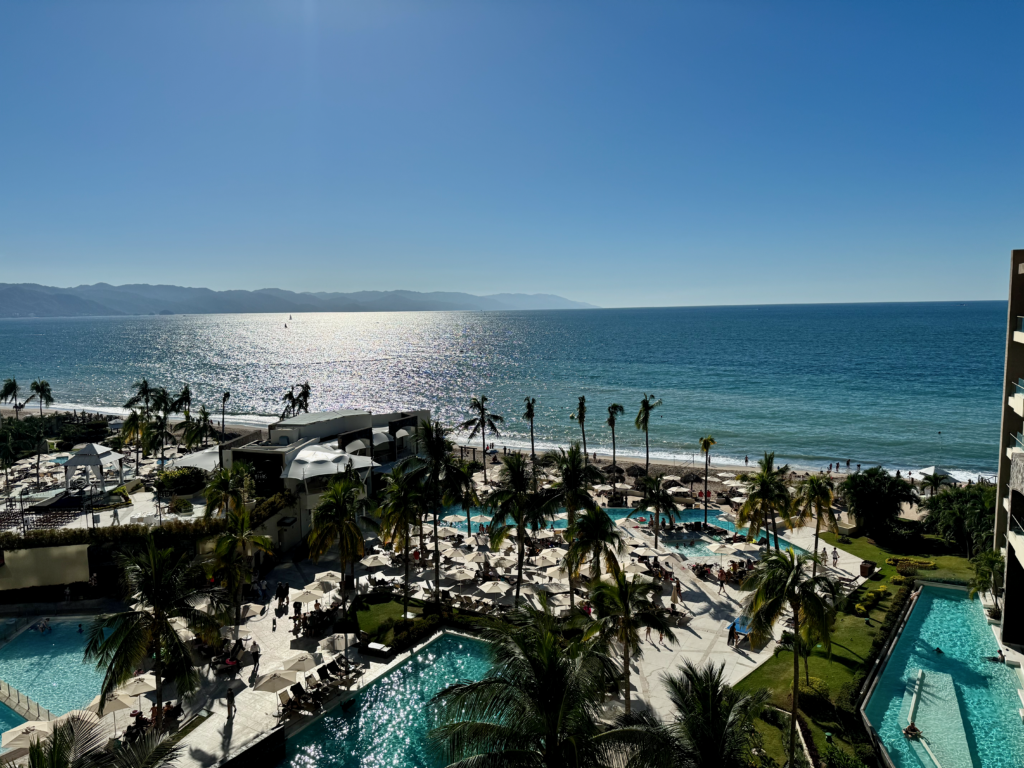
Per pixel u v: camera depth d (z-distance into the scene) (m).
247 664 32.81
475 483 73.00
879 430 104.06
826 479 52.12
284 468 51.91
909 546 51.78
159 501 55.16
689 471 80.50
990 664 33.72
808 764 24.89
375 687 31.25
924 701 30.11
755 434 103.44
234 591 35.81
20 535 40.34
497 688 17.75
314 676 31.17
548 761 17.14
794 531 56.16
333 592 42.06
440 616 37.72
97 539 40.78
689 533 56.53
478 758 16.80
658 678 31.45
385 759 26.00
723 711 18.11
